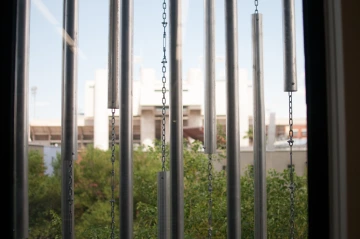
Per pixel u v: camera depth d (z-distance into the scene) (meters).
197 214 2.77
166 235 2.32
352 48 1.30
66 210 2.38
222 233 2.72
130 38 2.49
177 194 2.36
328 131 1.40
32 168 2.61
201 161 2.90
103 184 2.86
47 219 2.56
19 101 2.06
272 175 2.53
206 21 2.58
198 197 2.81
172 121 2.42
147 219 2.86
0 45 1.77
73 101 2.43
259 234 2.39
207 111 2.53
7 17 1.78
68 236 2.37
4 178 1.77
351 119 1.29
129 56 2.48
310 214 1.45
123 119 2.45
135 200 2.93
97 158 2.91
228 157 2.43
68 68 2.44
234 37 2.48
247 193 2.69
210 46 2.56
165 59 2.67
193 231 2.75
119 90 2.47
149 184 2.94
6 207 1.77
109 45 2.48
